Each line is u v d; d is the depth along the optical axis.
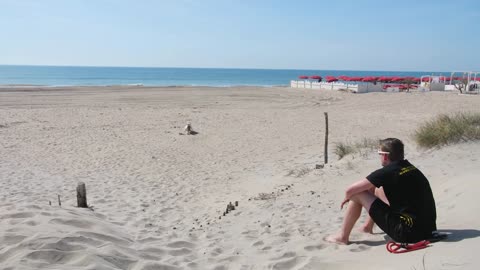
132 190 9.80
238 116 24.39
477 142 9.69
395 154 4.66
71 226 5.32
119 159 13.48
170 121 22.27
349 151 11.58
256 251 5.23
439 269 3.46
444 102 28.77
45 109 26.44
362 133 17.73
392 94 37.75
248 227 6.39
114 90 45.22
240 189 9.66
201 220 7.25
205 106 30.14
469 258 3.55
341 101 33.78
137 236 5.98
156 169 12.12
